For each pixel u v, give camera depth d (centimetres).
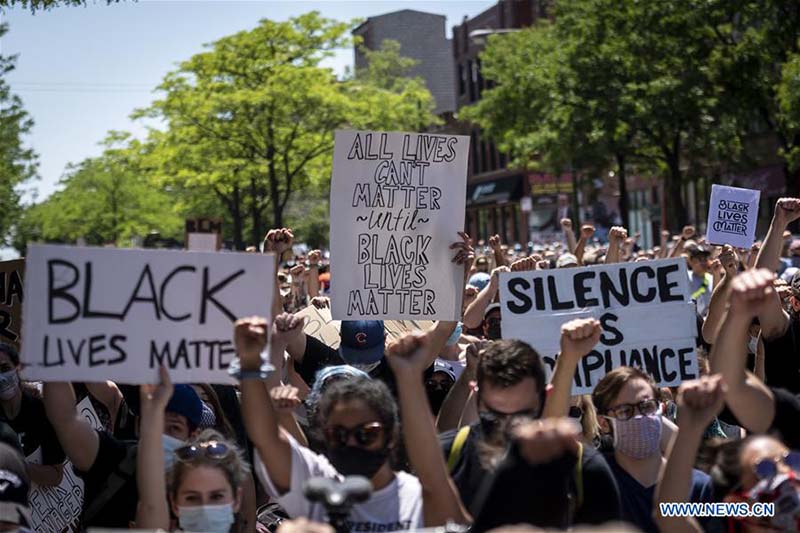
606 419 464
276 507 565
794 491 360
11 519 405
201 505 415
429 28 8319
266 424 390
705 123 3041
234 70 3588
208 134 3569
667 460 386
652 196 5041
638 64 3112
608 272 572
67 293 416
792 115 2641
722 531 389
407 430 386
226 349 423
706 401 380
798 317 676
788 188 3088
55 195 7106
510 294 573
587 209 5266
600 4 3125
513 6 5772
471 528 377
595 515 397
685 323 565
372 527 388
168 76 3569
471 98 6322
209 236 710
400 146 686
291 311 1104
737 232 917
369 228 684
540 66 3334
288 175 3659
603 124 3131
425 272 686
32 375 413
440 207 689
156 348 419
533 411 417
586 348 436
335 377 492
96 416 646
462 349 750
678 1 2978
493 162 6194
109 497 482
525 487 360
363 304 681
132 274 420
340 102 3569
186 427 506
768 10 2833
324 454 469
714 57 2980
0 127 2403
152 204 6925
